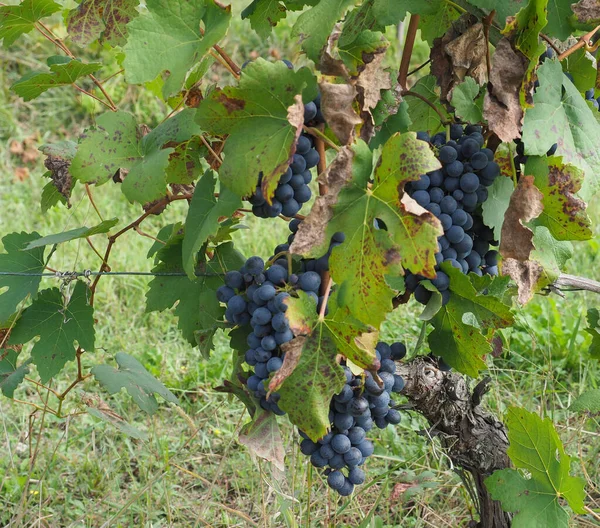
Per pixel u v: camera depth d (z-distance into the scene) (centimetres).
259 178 108
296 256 115
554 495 122
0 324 127
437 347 120
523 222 111
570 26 115
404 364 128
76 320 126
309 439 116
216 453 172
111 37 124
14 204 283
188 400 185
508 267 114
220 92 106
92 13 123
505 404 172
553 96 111
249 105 107
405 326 197
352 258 105
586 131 113
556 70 112
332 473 116
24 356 196
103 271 127
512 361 199
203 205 113
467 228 114
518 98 109
